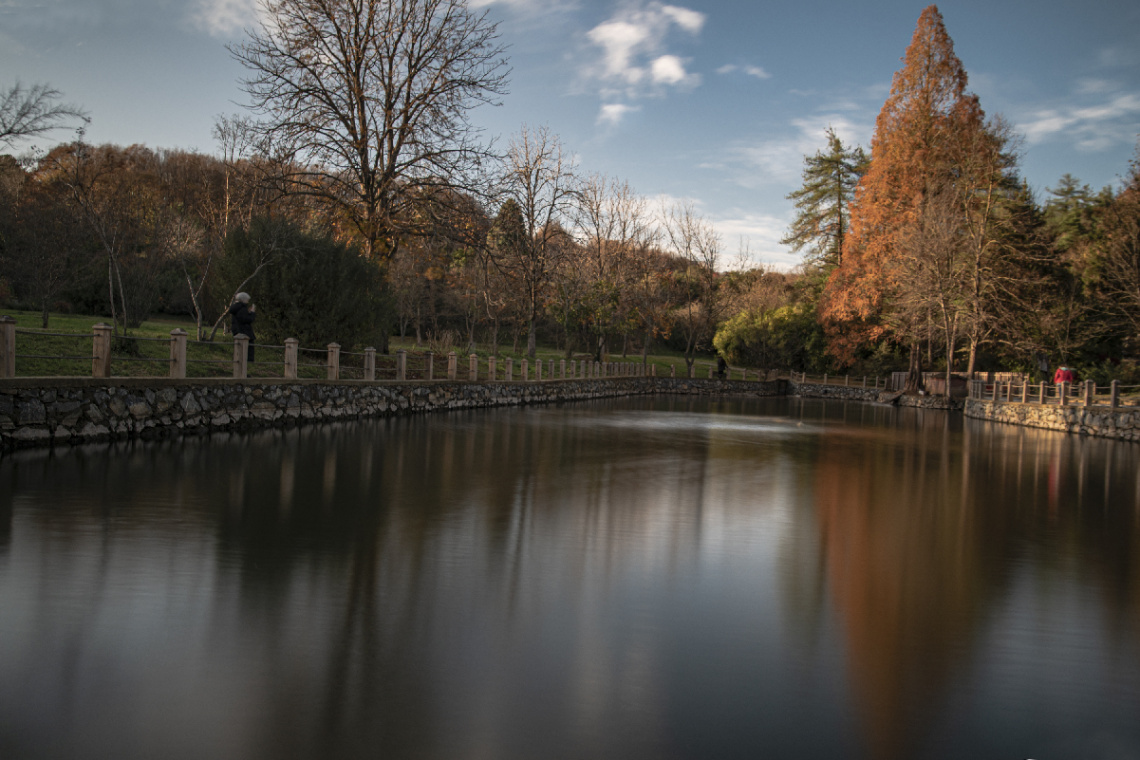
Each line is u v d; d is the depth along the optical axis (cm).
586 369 4175
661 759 330
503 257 3788
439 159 2445
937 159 4444
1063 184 5838
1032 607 568
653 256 5281
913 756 345
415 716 359
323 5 2317
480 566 612
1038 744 360
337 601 509
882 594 588
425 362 2477
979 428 2734
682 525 813
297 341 1755
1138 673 448
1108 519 948
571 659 433
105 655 407
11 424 1027
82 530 654
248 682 385
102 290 2819
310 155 2341
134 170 3603
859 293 4847
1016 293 3997
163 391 1288
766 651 460
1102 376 3844
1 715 343
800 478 1234
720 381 5384
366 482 972
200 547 620
